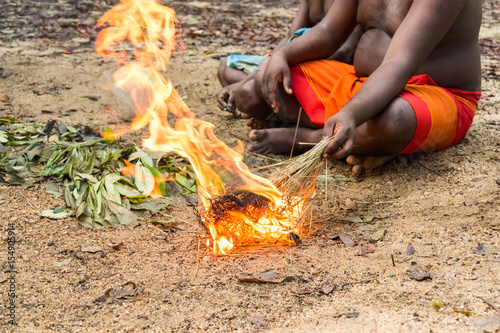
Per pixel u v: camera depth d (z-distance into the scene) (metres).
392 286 2.65
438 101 3.61
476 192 3.46
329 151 3.12
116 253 2.99
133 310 2.53
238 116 4.95
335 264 2.87
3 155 3.85
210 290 2.68
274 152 4.12
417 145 3.63
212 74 6.02
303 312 2.50
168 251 3.01
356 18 4.00
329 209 3.45
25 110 4.82
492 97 5.29
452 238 3.01
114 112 4.93
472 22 3.71
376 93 3.30
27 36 7.14
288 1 10.12
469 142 4.16
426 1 3.41
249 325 2.43
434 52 3.76
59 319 2.46
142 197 3.42
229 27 8.16
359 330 2.34
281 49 3.95
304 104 3.92
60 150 3.80
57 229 3.17
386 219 3.30
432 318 2.38
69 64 6.12
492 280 2.61
